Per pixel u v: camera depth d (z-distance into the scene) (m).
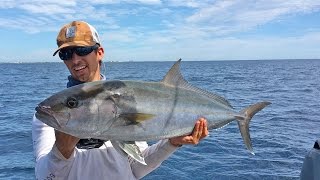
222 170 2.86
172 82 1.05
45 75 26.80
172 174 2.75
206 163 3.03
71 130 0.91
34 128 1.10
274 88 12.59
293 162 3.10
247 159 3.16
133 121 0.95
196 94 1.09
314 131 4.49
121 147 0.94
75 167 1.07
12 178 2.82
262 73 26.66
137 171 1.21
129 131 0.95
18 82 17.80
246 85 14.09
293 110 6.56
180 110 1.03
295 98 9.11
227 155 3.29
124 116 0.94
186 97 1.06
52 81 18.45
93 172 1.09
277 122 5.20
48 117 0.91
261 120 5.37
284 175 2.75
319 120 5.39
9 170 3.00
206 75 23.12
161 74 23.75
